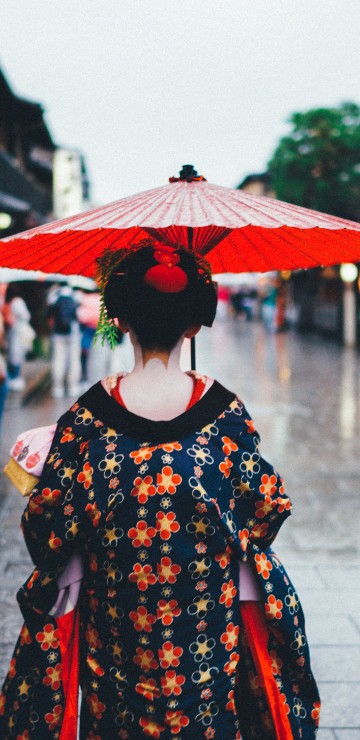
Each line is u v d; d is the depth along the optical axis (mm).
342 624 3807
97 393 1661
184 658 1586
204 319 1741
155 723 1582
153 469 1562
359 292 23406
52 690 1694
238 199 1886
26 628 1723
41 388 12969
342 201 25625
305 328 31250
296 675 1781
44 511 1650
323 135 25656
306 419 10164
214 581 1603
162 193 1925
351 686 3209
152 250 1671
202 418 1625
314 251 2275
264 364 18062
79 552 1686
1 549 4871
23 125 21281
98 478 1591
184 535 1563
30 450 1700
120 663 1613
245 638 1740
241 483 1646
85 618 1697
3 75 15578
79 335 12086
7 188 17141
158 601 1567
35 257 2193
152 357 1657
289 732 1735
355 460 7633
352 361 18656
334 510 5883
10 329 11617
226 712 1642
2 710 1774
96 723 1655
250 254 2541
